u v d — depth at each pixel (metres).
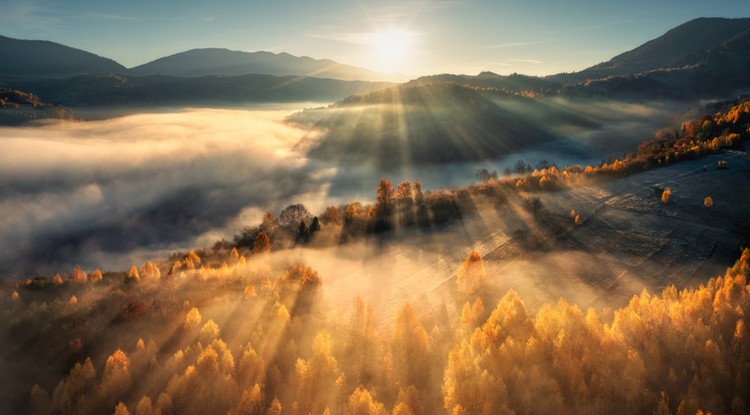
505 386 43.12
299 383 48.72
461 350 48.84
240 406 45.56
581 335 49.88
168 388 47.75
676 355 45.81
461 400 42.91
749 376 41.16
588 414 40.66
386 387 48.34
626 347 47.28
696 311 51.38
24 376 53.09
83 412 47.09
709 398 38.78
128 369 51.22
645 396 40.94
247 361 51.19
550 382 43.44
